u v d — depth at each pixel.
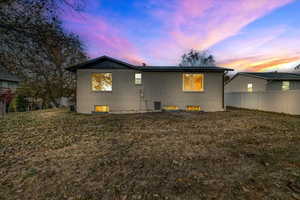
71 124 6.91
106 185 2.31
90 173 2.67
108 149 3.87
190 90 11.43
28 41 6.25
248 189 2.18
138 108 11.21
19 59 7.11
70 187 2.26
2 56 6.53
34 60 7.96
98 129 6.00
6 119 8.20
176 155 3.45
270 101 11.36
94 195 2.08
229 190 2.15
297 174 2.60
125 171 2.73
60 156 3.43
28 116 9.28
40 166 2.95
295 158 3.26
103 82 11.22
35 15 5.86
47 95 17.45
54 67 15.63
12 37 5.98
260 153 3.55
